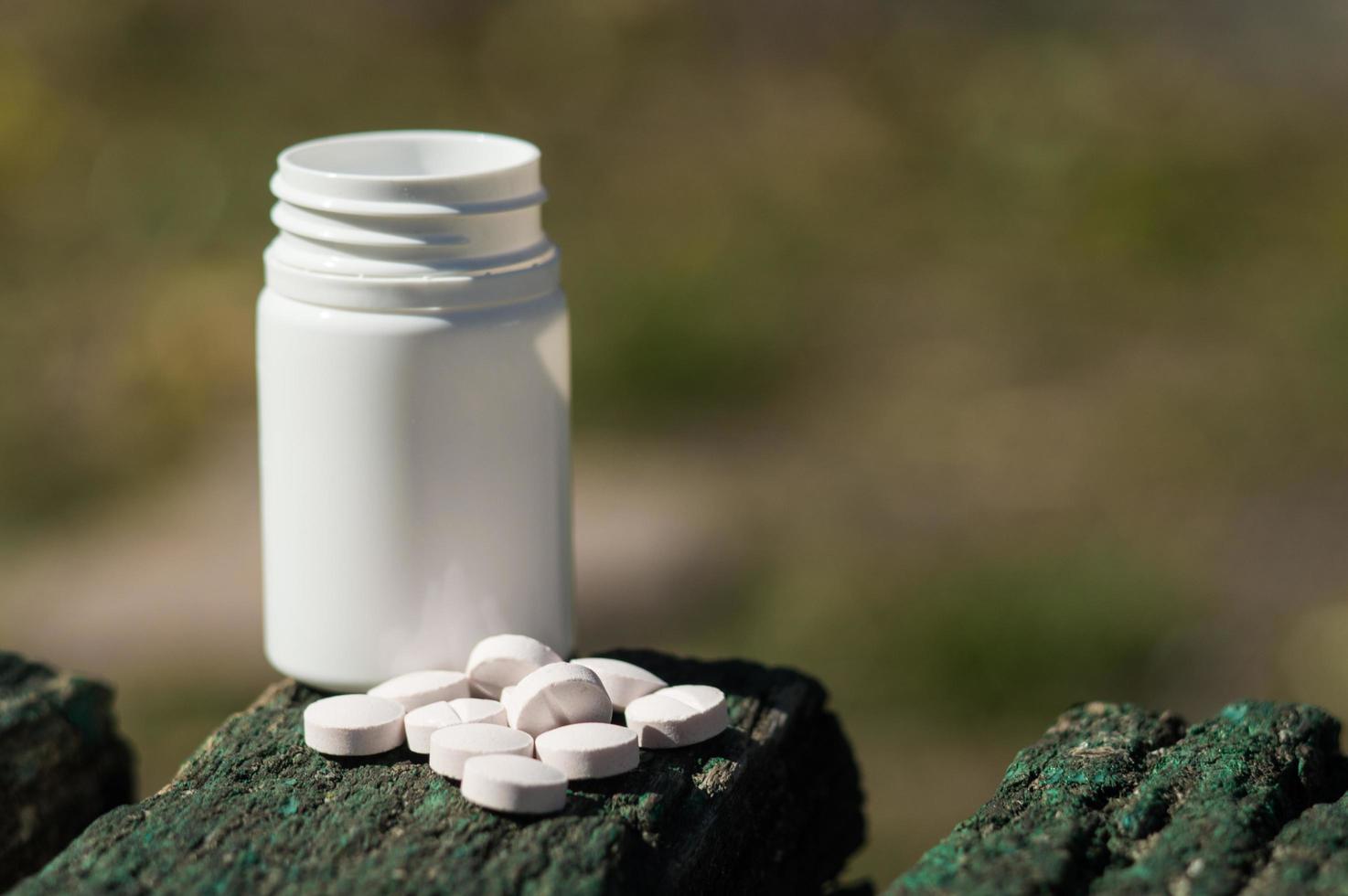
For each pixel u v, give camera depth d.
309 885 0.37
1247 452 1.18
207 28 1.73
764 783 0.41
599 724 0.40
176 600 1.08
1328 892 0.36
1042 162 1.57
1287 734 0.40
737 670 0.44
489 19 1.78
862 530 1.13
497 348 0.41
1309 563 1.04
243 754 0.40
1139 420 1.23
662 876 0.38
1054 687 0.96
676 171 1.61
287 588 0.42
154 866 0.37
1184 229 1.48
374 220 0.41
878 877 0.79
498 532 0.42
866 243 1.52
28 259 1.50
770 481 1.20
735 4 1.78
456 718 0.40
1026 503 1.15
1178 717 0.41
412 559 0.42
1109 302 1.41
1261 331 1.33
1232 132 1.58
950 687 0.96
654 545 1.11
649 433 1.29
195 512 1.22
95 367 1.39
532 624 0.43
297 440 0.42
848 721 0.94
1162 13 1.77
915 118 1.66
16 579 1.13
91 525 1.22
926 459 1.22
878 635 1.00
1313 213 1.47
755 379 1.34
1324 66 1.67
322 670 0.42
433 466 0.41
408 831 0.38
